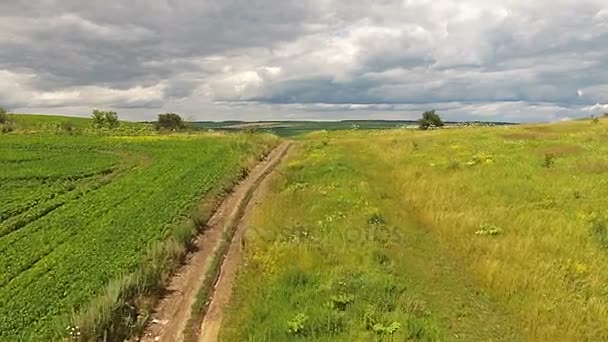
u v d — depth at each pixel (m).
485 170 35.31
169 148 64.06
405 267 20.45
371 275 18.53
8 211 34.00
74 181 45.53
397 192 33.00
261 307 17.45
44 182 45.38
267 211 30.02
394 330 14.59
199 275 22.78
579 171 33.94
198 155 56.38
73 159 56.72
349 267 19.44
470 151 44.41
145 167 50.50
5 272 23.12
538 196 28.17
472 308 17.31
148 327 18.22
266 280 20.00
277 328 15.51
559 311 16.38
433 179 33.72
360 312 15.82
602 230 22.20
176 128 108.06
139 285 19.88
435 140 55.62
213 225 30.48
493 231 22.98
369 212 26.89
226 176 42.47
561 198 27.66
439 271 20.27
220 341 16.50
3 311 18.73
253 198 36.75
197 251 26.08
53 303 19.39
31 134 82.88
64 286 20.95
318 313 15.77
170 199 35.00
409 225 25.94
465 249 21.78
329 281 18.09
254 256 22.44
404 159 43.41
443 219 25.30
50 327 17.36
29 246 26.70
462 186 30.97
